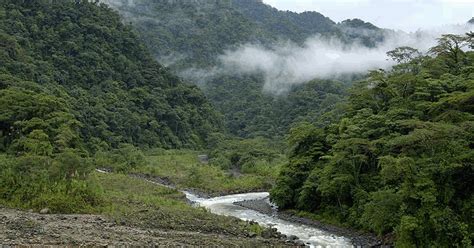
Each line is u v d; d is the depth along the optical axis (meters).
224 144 116.44
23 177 37.50
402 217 27.50
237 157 99.69
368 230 35.09
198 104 144.50
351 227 37.38
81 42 123.38
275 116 162.00
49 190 36.47
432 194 27.27
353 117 44.62
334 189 39.56
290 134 50.97
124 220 32.66
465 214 27.28
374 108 45.66
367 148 37.94
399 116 37.91
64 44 119.75
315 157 47.38
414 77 43.06
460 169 28.12
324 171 40.50
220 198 58.41
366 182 38.53
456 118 32.53
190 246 25.91
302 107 156.88
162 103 126.25
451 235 26.14
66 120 62.00
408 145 31.14
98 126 98.12
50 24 122.56
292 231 36.59
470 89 34.78
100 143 92.88
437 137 29.25
